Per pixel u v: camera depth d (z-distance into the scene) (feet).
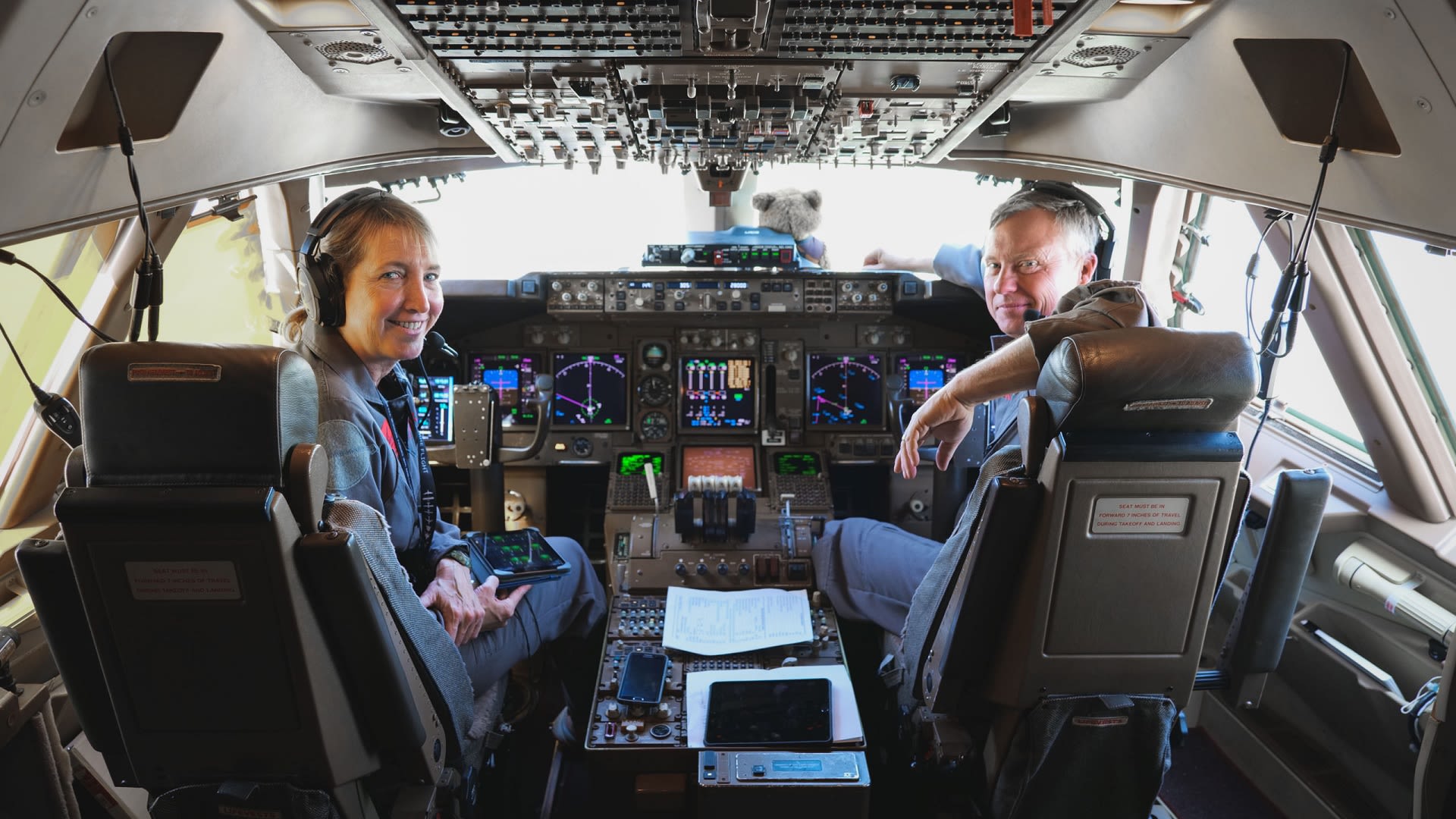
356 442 6.30
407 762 5.59
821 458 11.25
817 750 6.65
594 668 9.20
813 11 4.67
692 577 9.52
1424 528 7.79
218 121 6.02
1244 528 9.30
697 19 4.75
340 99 7.14
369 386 6.97
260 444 4.46
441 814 6.01
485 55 5.40
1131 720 5.88
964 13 4.70
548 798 8.47
